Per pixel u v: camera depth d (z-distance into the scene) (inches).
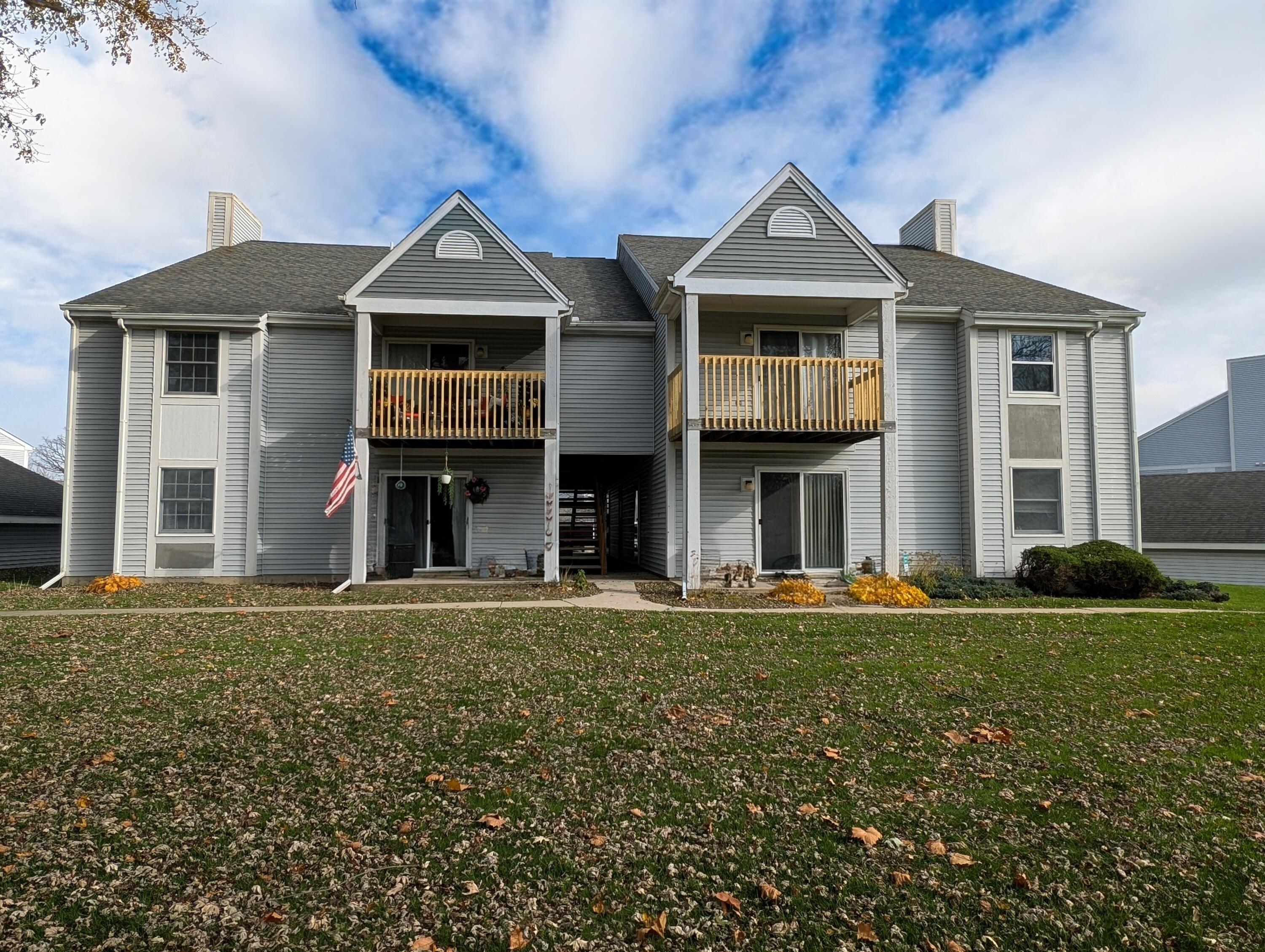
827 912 125.1
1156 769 189.5
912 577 539.2
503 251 554.6
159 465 556.4
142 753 189.5
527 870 136.5
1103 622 408.2
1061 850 146.9
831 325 602.5
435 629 365.4
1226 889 133.4
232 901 124.6
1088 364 604.7
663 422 595.5
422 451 594.2
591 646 327.9
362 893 128.0
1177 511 949.2
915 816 160.9
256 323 563.2
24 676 263.4
